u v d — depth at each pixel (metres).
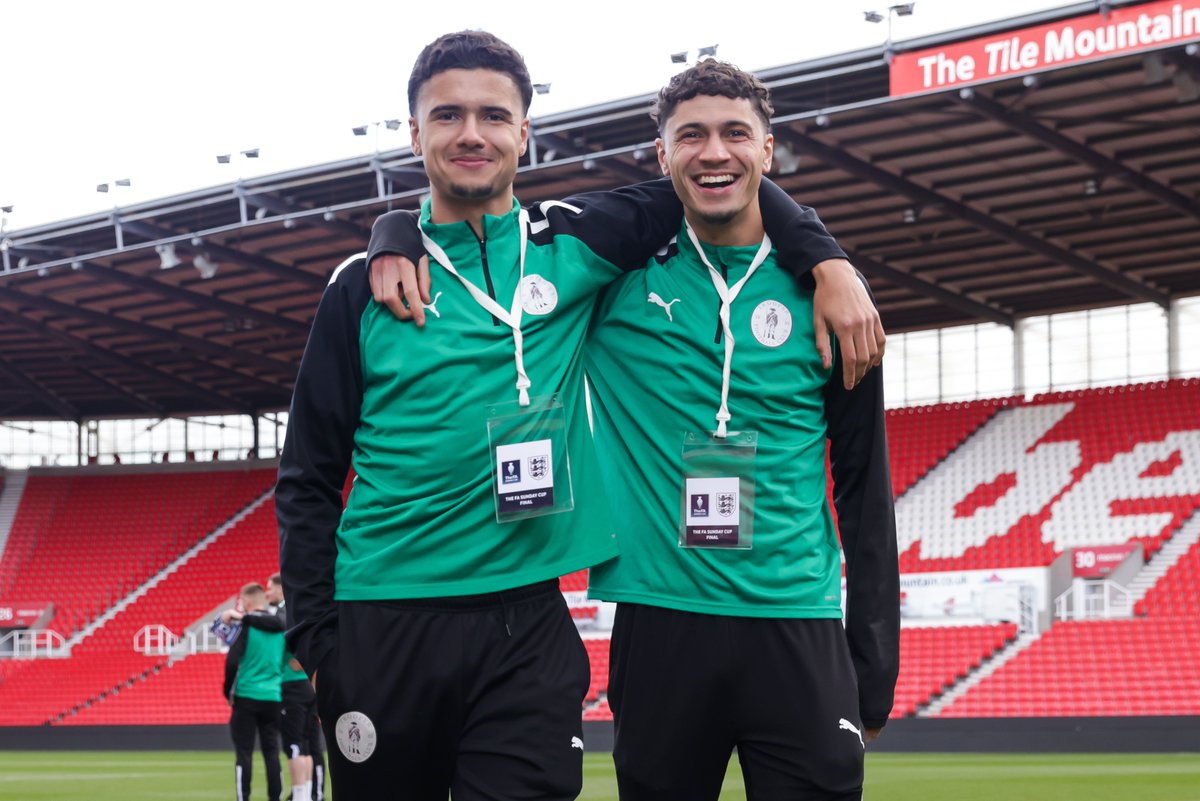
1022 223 21.91
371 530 3.22
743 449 3.36
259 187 20.25
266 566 29.75
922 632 21.62
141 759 21.08
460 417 3.20
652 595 3.39
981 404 26.77
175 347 29.44
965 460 25.53
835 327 3.34
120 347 29.70
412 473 3.20
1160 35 14.21
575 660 3.27
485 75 3.23
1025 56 14.98
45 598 30.48
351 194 20.62
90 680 27.28
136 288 24.48
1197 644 19.50
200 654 27.41
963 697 19.94
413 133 3.34
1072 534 22.69
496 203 3.35
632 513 3.45
